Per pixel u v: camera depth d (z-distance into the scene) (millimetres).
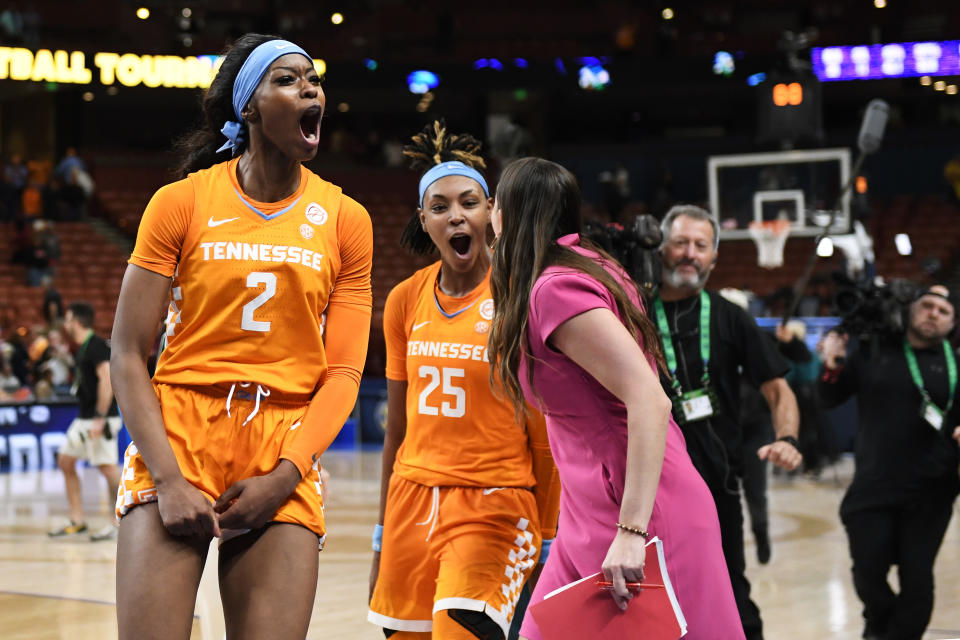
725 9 22469
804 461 11258
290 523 2377
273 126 2396
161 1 21281
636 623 2260
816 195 14070
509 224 2496
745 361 3965
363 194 21781
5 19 19000
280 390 2412
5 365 13789
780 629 5125
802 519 8969
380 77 20312
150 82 19078
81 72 18781
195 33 20844
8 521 8961
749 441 6691
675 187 22594
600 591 2289
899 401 4496
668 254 3932
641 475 2250
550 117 22594
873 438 4531
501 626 3238
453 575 3244
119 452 11211
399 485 3461
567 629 2285
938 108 22578
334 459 13930
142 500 2311
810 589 6121
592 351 2311
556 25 22469
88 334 8258
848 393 4730
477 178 3527
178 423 2371
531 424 3371
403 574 3416
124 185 21125
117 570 2285
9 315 16672
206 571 3248
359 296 2580
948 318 4500
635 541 2250
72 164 19469
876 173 22031
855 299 4617
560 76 20375
